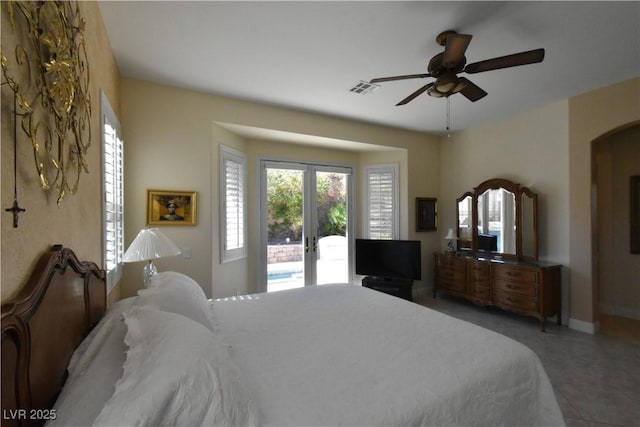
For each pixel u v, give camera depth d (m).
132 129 2.88
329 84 3.06
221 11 1.97
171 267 3.04
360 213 5.07
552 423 1.36
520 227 3.92
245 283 3.98
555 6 1.93
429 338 1.60
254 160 4.15
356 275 5.00
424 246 4.96
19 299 0.77
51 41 1.05
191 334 1.04
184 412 0.79
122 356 1.05
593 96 3.27
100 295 1.64
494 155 4.33
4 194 0.75
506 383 1.29
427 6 1.92
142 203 2.92
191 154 3.15
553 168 3.66
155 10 1.95
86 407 0.82
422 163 4.93
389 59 2.58
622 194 3.86
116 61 2.58
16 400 0.74
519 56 1.91
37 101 0.97
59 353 1.03
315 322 1.86
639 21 2.07
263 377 1.22
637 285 3.76
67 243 1.27
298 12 1.98
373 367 1.30
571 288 3.49
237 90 3.19
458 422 1.11
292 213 4.50
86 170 1.48
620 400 2.14
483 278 3.97
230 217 3.68
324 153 4.73
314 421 0.96
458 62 2.03
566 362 2.68
